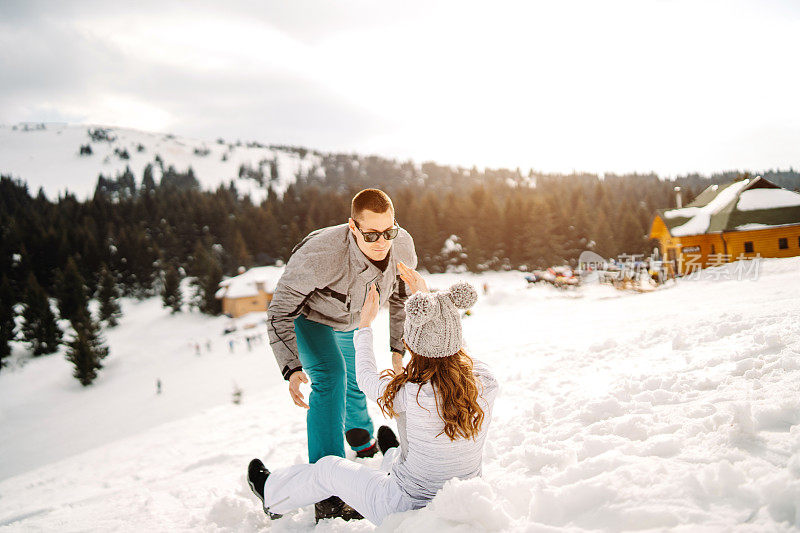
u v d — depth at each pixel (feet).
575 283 112.37
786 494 4.56
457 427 6.13
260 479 8.56
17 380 163.02
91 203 373.81
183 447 25.20
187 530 9.19
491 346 39.60
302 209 358.64
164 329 225.97
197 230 342.44
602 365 17.35
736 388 8.88
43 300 196.44
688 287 71.05
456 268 287.07
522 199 301.02
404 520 6.07
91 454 39.47
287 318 8.86
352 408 11.05
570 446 8.27
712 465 5.34
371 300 7.68
